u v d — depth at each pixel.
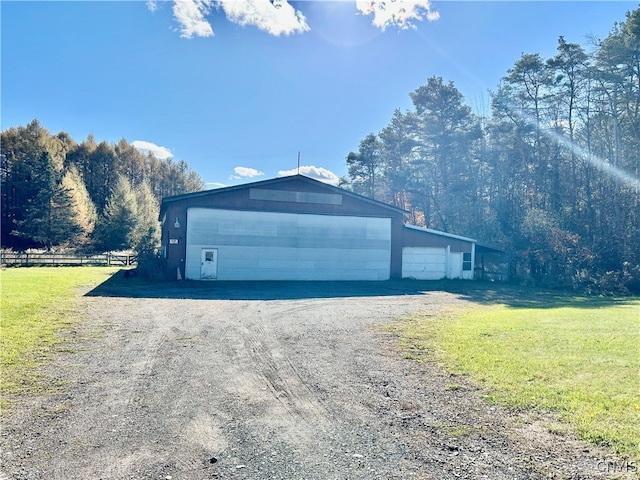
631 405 4.03
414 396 4.54
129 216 41.38
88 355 6.02
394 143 39.78
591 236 23.31
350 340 7.29
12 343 6.43
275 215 19.42
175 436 3.52
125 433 3.55
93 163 53.78
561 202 25.41
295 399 4.45
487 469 2.99
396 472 2.96
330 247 20.36
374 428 3.72
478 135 31.20
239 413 4.04
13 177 43.25
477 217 30.12
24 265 26.33
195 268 18.17
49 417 3.85
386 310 11.07
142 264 18.78
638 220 22.70
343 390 4.74
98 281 16.64
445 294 16.14
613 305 13.80
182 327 8.19
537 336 7.37
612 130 24.81
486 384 4.84
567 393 4.41
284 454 3.23
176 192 64.88
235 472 2.95
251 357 6.11
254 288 15.88
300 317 9.61
